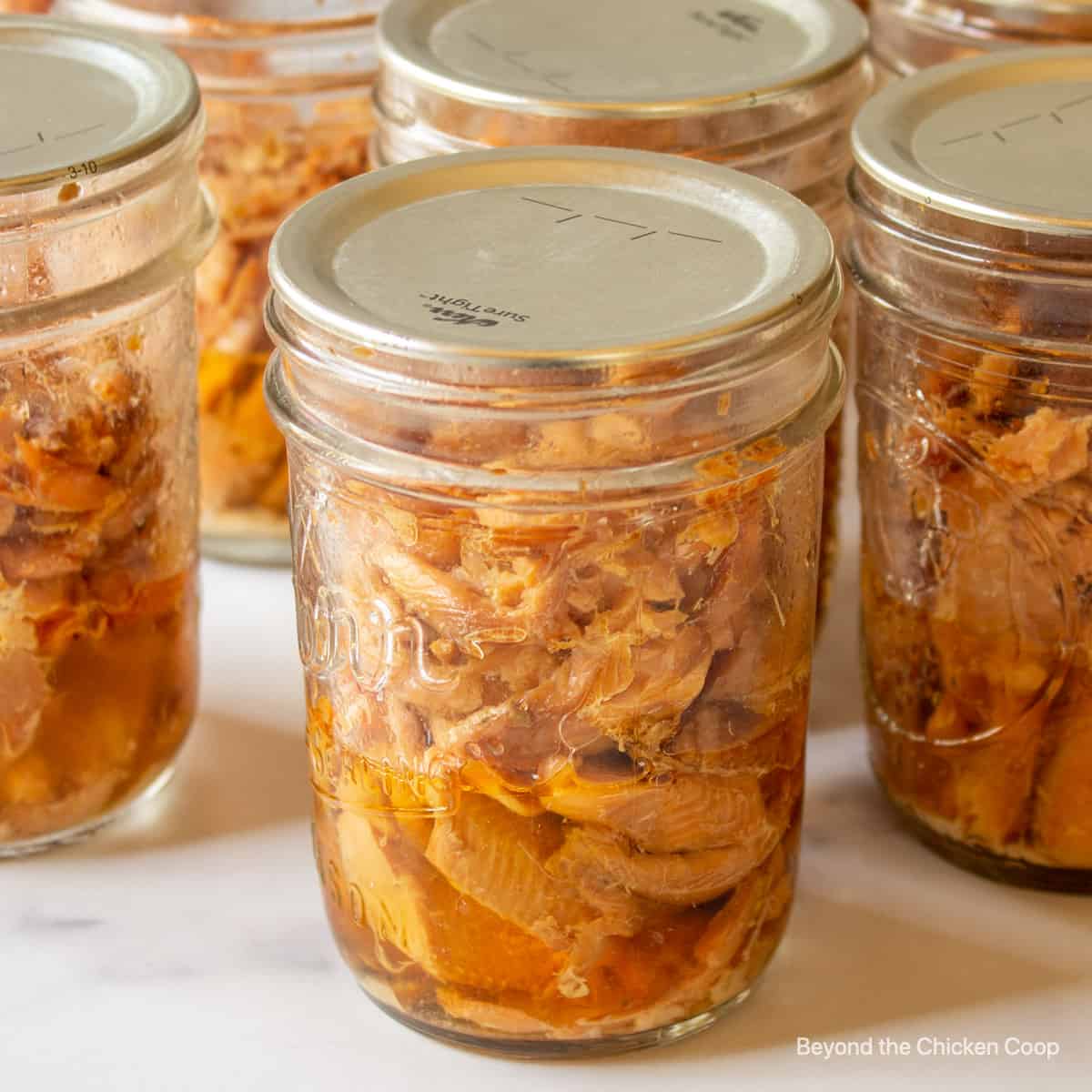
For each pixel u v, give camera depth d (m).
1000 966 0.56
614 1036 0.53
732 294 0.50
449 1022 0.54
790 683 0.53
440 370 0.48
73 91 0.57
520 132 0.57
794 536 0.52
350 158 0.65
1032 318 0.52
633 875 0.52
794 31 0.61
